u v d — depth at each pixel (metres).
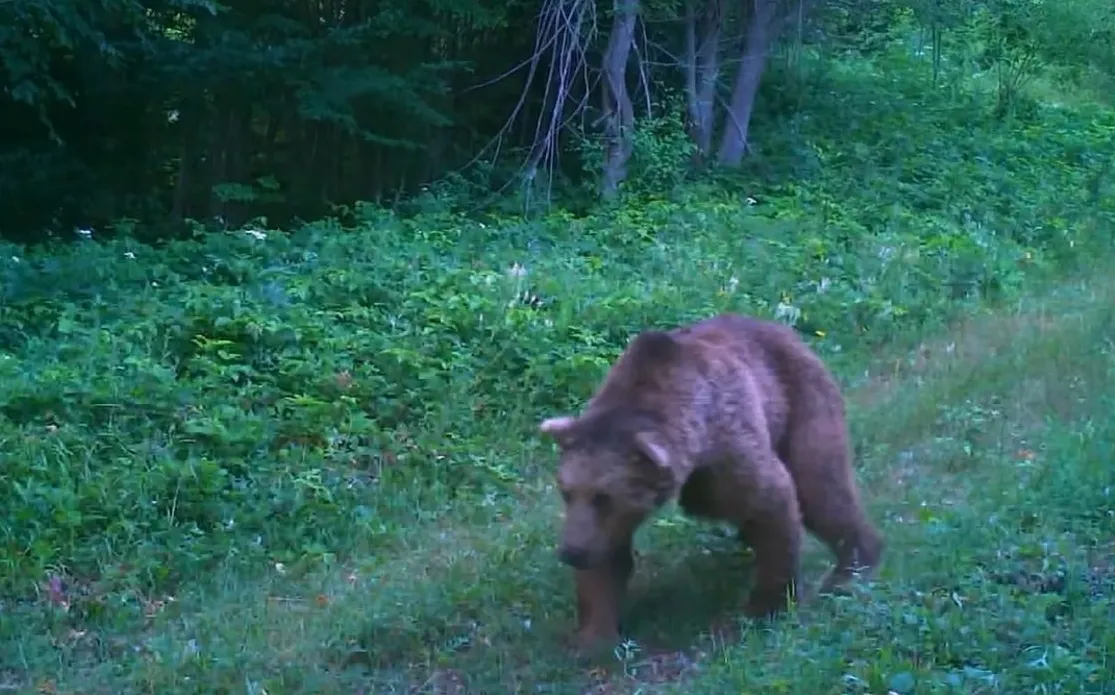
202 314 11.91
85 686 6.86
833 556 7.94
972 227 17.56
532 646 6.96
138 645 7.38
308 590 8.12
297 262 14.67
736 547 8.16
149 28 18.45
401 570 8.30
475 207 18.58
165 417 10.02
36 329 12.24
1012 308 14.03
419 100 19.19
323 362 11.12
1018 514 7.93
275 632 7.40
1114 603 6.55
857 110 23.12
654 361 6.68
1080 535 7.56
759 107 22.88
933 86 25.39
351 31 18.81
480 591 7.61
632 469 6.36
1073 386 10.93
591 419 6.53
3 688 6.81
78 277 13.54
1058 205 19.11
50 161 19.11
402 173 20.67
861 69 26.41
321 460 9.77
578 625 7.03
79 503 8.84
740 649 6.47
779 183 19.59
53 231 19.48
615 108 19.69
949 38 28.55
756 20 20.67
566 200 18.89
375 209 17.47
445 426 10.48
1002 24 29.67
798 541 6.94
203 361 10.93
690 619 7.20
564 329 12.23
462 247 15.34
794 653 6.17
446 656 6.95
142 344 11.48
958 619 6.33
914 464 9.62
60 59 18.81
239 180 20.45
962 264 15.21
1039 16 29.78
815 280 14.51
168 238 18.75
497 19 19.78
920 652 6.15
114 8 17.48
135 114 19.97
